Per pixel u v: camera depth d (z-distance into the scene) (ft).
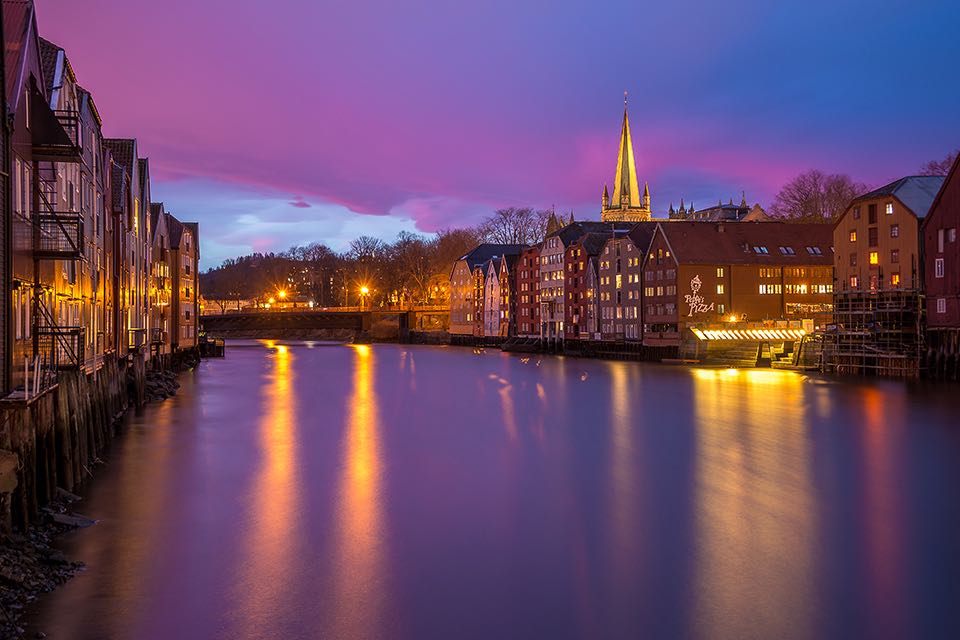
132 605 55.52
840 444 121.90
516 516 79.97
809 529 75.20
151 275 219.61
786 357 288.10
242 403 179.01
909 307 233.14
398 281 616.80
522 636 52.13
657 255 330.95
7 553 57.21
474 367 309.63
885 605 56.85
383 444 123.34
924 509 82.38
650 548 69.51
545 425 145.38
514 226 599.16
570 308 406.00
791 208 435.12
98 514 78.18
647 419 152.66
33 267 79.71
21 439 62.85
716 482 95.30
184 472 99.76
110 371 124.77
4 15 79.87
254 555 67.31
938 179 250.98
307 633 52.37
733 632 52.60
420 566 64.95
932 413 157.17
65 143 83.82
